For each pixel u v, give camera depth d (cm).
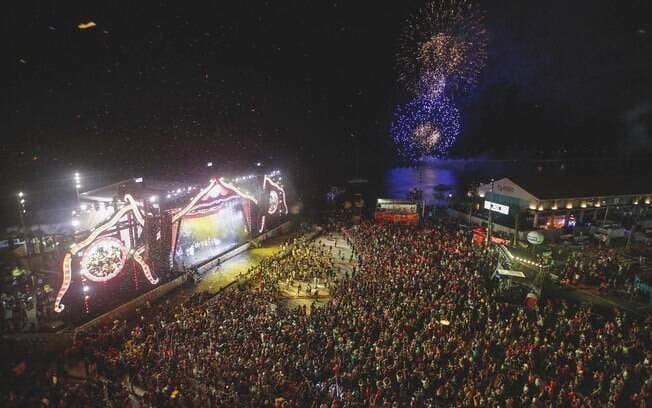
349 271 4584
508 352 2736
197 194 4691
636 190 6253
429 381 2484
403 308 3294
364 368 2575
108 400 2323
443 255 4494
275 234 6003
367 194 9500
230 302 3450
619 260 4681
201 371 2469
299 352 2709
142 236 3984
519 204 5953
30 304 3338
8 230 4503
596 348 2795
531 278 4025
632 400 2367
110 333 3044
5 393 2359
